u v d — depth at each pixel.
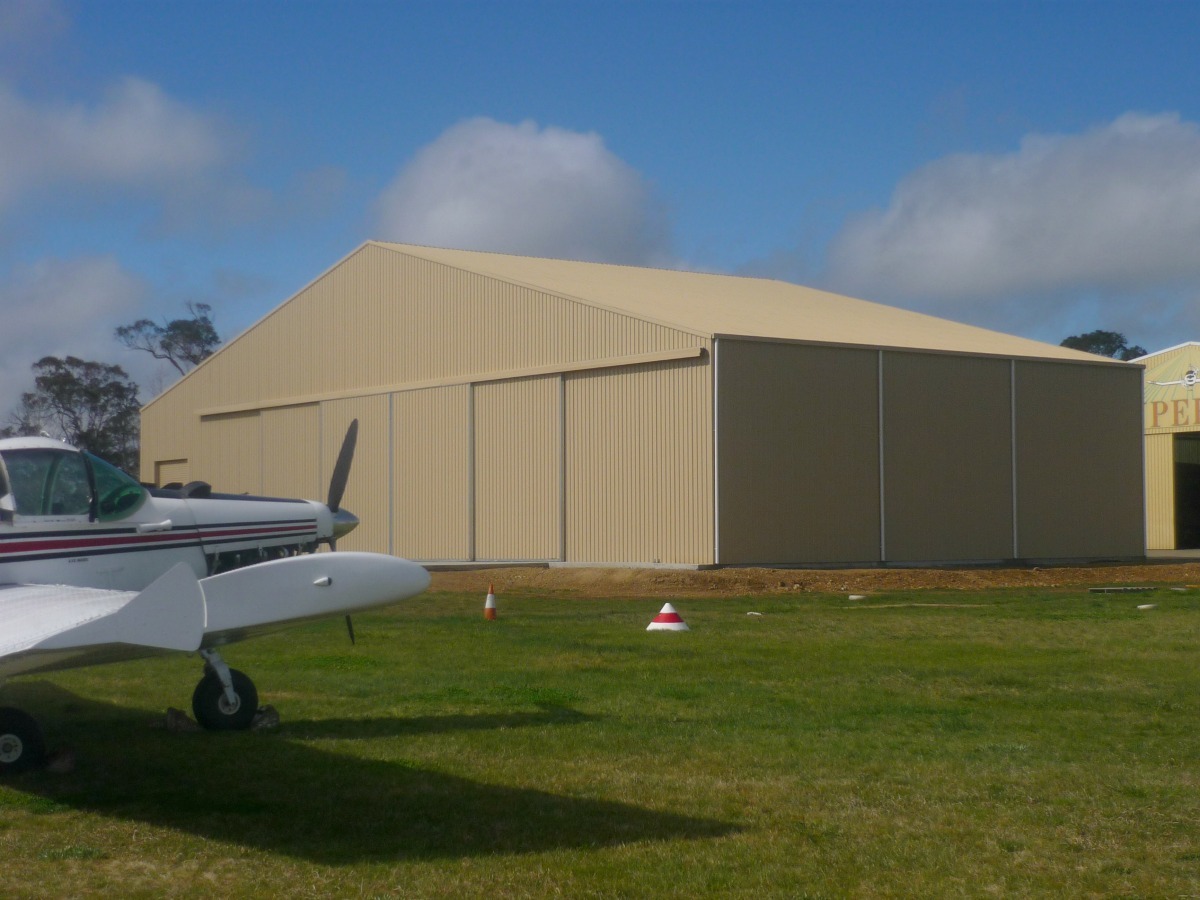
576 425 27.16
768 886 5.30
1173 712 9.37
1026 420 28.30
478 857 5.69
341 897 5.15
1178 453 43.03
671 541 24.72
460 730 8.60
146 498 8.93
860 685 10.62
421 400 31.69
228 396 39.28
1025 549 28.11
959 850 5.81
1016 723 8.91
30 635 5.89
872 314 33.19
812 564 24.88
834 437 25.28
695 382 24.23
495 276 29.58
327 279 35.22
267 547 9.73
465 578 24.61
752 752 7.89
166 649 5.81
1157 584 23.52
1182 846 5.87
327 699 9.87
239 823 6.24
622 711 9.36
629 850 5.80
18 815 6.39
